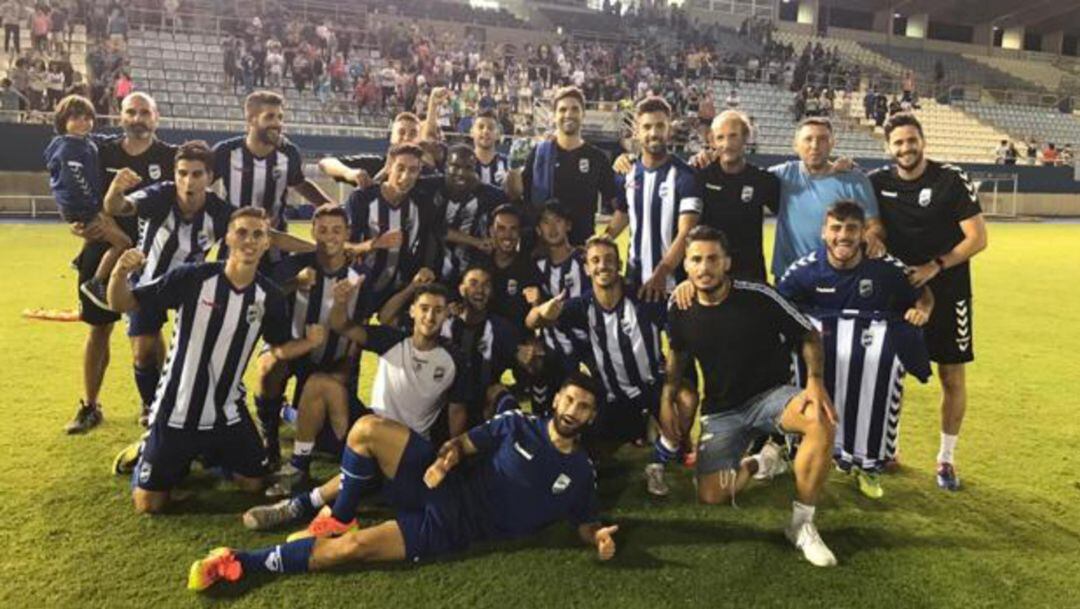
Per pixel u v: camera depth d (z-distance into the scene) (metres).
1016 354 6.53
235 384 3.47
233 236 3.35
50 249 10.31
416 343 3.61
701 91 23.42
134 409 4.62
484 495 3.16
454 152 4.45
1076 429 4.74
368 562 3.04
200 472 3.84
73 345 5.89
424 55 21.27
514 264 4.40
